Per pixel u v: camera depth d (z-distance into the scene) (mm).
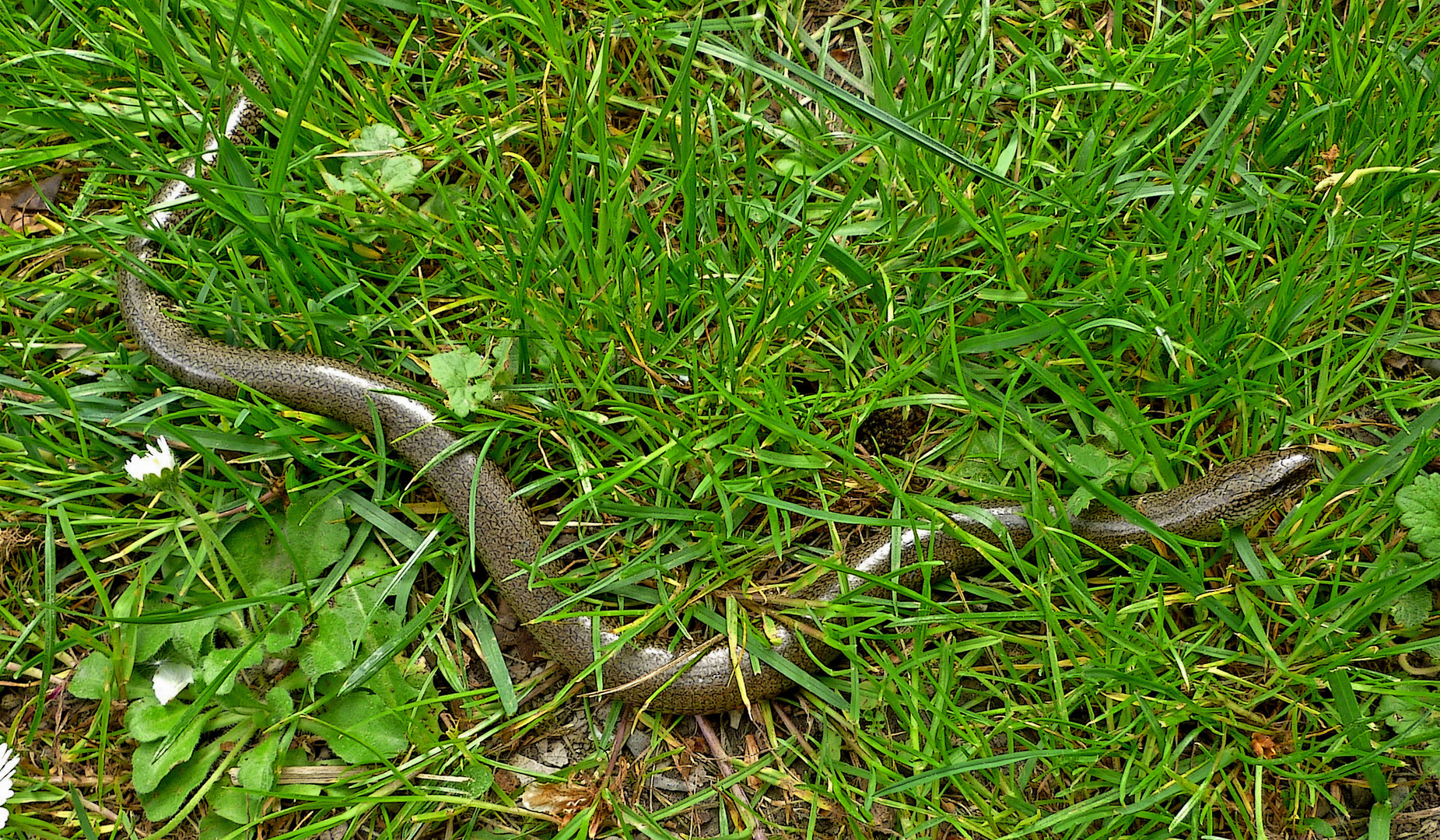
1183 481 546
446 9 573
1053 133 566
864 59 577
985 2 569
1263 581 528
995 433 548
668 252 550
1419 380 553
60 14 572
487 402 543
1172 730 530
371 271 560
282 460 549
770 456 538
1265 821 530
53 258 565
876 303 552
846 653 529
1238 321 542
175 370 545
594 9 572
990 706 541
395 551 546
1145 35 580
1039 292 552
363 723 530
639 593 542
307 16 564
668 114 569
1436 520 513
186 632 528
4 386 546
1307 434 547
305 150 561
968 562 542
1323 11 562
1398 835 526
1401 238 558
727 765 535
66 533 526
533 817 528
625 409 538
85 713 538
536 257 551
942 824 532
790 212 560
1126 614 532
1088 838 521
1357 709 521
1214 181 553
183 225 563
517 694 539
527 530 538
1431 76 566
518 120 566
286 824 530
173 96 554
